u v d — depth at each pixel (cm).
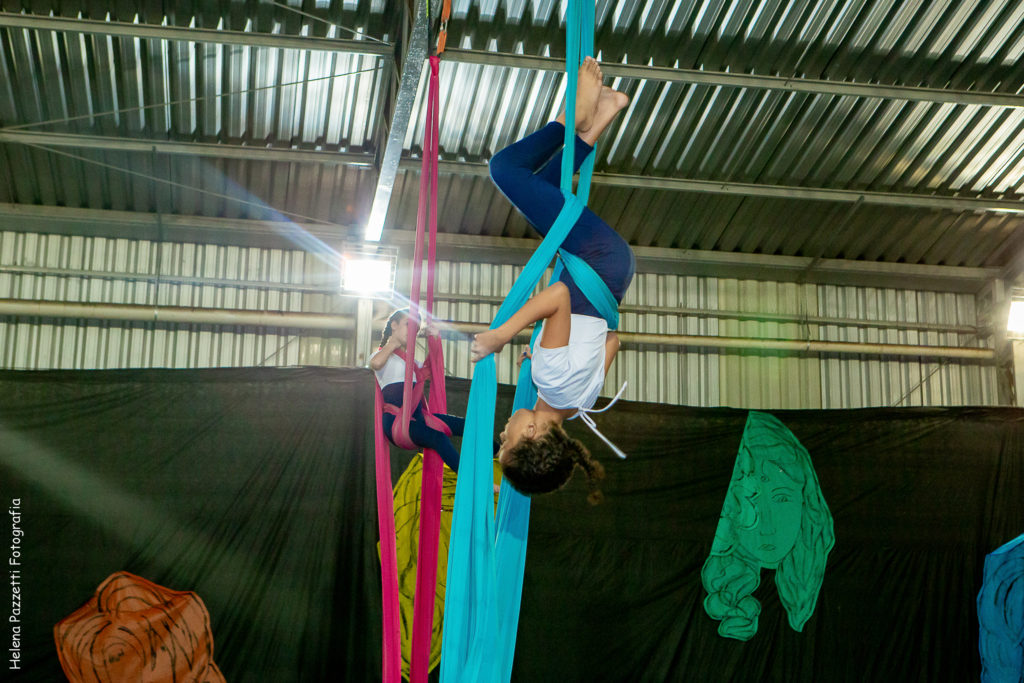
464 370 982
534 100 876
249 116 877
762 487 836
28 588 721
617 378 1015
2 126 862
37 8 775
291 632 743
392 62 794
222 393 781
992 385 1075
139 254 959
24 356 917
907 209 1007
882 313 1084
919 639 822
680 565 810
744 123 908
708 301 1053
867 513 843
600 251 317
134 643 723
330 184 942
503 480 355
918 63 865
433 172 369
